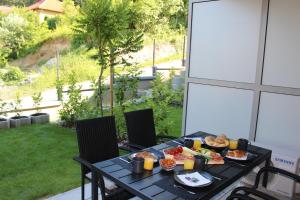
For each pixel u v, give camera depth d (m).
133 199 2.37
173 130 5.02
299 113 2.75
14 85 7.58
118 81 4.53
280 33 2.80
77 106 5.07
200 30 3.44
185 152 2.13
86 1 3.88
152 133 2.89
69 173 3.15
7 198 2.57
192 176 1.72
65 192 2.70
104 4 3.78
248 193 1.88
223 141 2.37
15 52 12.59
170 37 13.18
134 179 1.71
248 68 3.06
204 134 2.76
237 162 2.03
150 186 1.63
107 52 4.16
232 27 3.15
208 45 3.38
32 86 8.05
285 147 2.87
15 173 3.12
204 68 3.45
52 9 18.20
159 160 1.97
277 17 2.81
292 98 2.79
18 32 12.58
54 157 3.62
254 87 3.02
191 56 3.57
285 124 2.86
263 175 2.39
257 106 3.02
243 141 2.29
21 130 4.80
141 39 4.24
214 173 1.83
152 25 12.00
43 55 12.34
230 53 3.19
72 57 10.80
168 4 12.31
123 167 1.88
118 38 4.01
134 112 2.78
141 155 1.99
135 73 4.69
